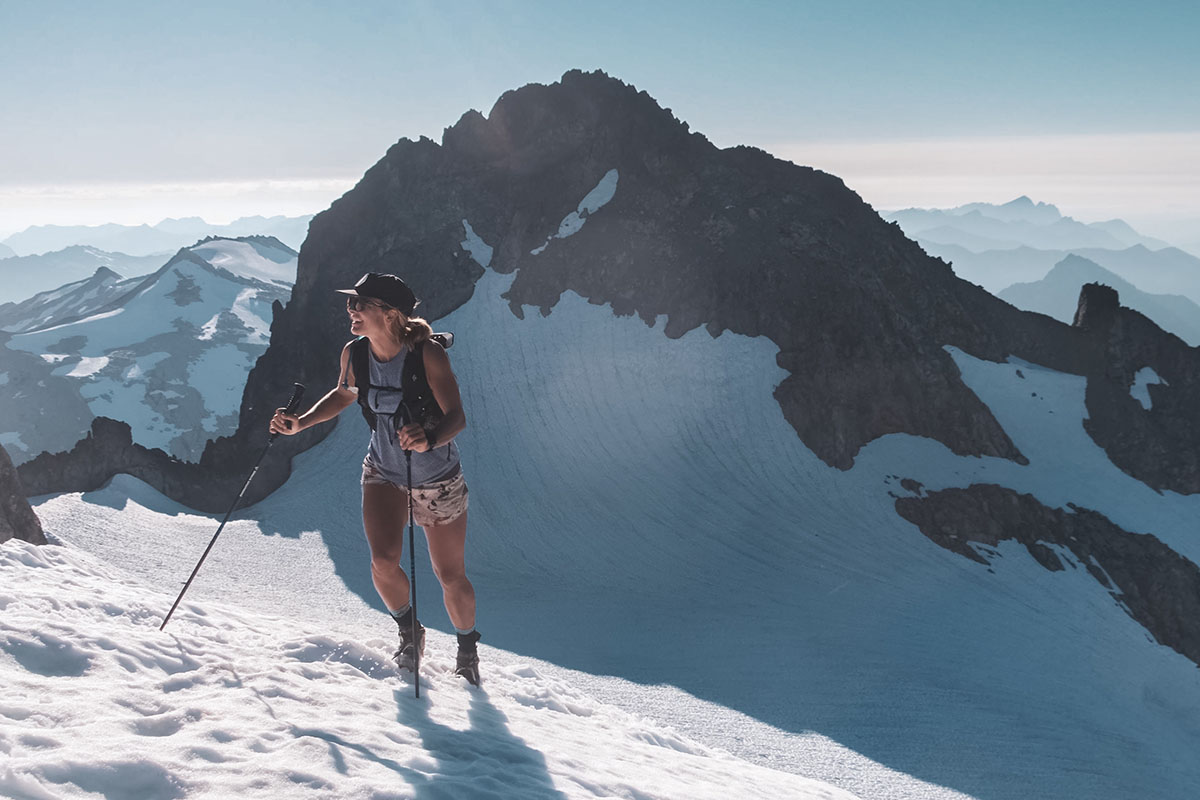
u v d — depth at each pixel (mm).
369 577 43812
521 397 68312
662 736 8078
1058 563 52875
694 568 50531
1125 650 44938
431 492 5324
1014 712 34094
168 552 42094
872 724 30297
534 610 42531
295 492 58625
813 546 53531
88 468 52969
